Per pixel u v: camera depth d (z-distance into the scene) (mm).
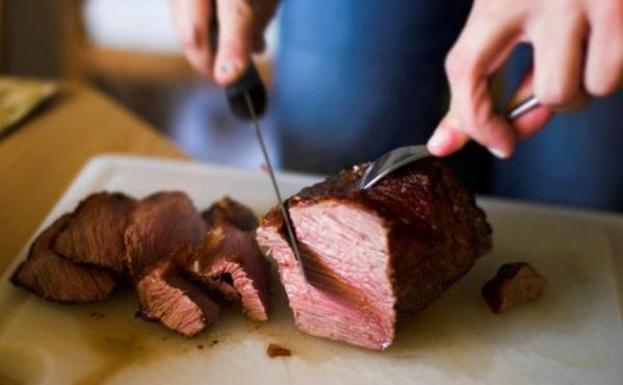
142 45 1584
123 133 841
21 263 605
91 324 577
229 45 674
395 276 531
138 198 702
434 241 547
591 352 570
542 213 706
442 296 612
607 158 805
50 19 1309
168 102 1474
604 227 694
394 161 565
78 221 609
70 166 779
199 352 559
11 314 580
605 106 784
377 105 899
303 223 551
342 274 551
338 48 881
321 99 911
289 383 540
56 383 532
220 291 582
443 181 578
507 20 492
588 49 481
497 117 520
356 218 534
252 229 660
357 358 560
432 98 903
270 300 598
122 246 601
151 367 547
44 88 906
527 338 580
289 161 905
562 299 614
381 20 861
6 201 718
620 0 463
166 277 564
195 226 645
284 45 925
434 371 553
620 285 630
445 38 878
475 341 576
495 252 661
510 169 858
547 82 491
